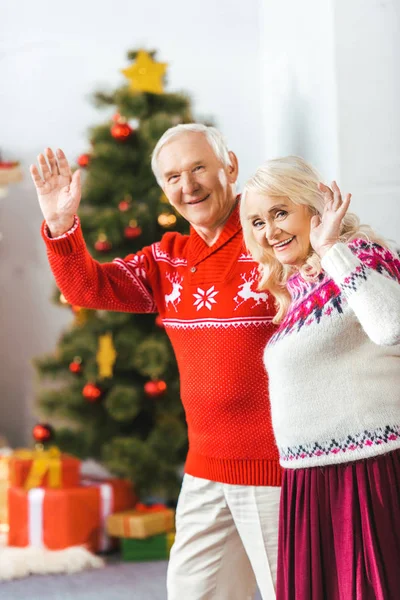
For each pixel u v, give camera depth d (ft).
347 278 5.46
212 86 16.28
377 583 5.51
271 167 6.17
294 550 6.00
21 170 17.12
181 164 7.19
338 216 5.65
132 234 12.44
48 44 16.93
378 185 10.30
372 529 5.60
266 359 6.25
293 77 12.46
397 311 5.33
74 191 7.24
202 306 7.08
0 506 13.33
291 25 12.53
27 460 12.84
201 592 7.22
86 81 16.75
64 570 11.82
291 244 6.17
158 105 13.10
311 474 5.89
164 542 12.50
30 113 17.04
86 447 13.10
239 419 6.88
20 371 17.30
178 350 7.35
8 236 17.37
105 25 16.75
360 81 10.36
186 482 7.38
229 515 7.14
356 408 5.74
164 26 16.51
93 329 13.06
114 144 12.93
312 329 5.82
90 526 12.46
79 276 7.43
